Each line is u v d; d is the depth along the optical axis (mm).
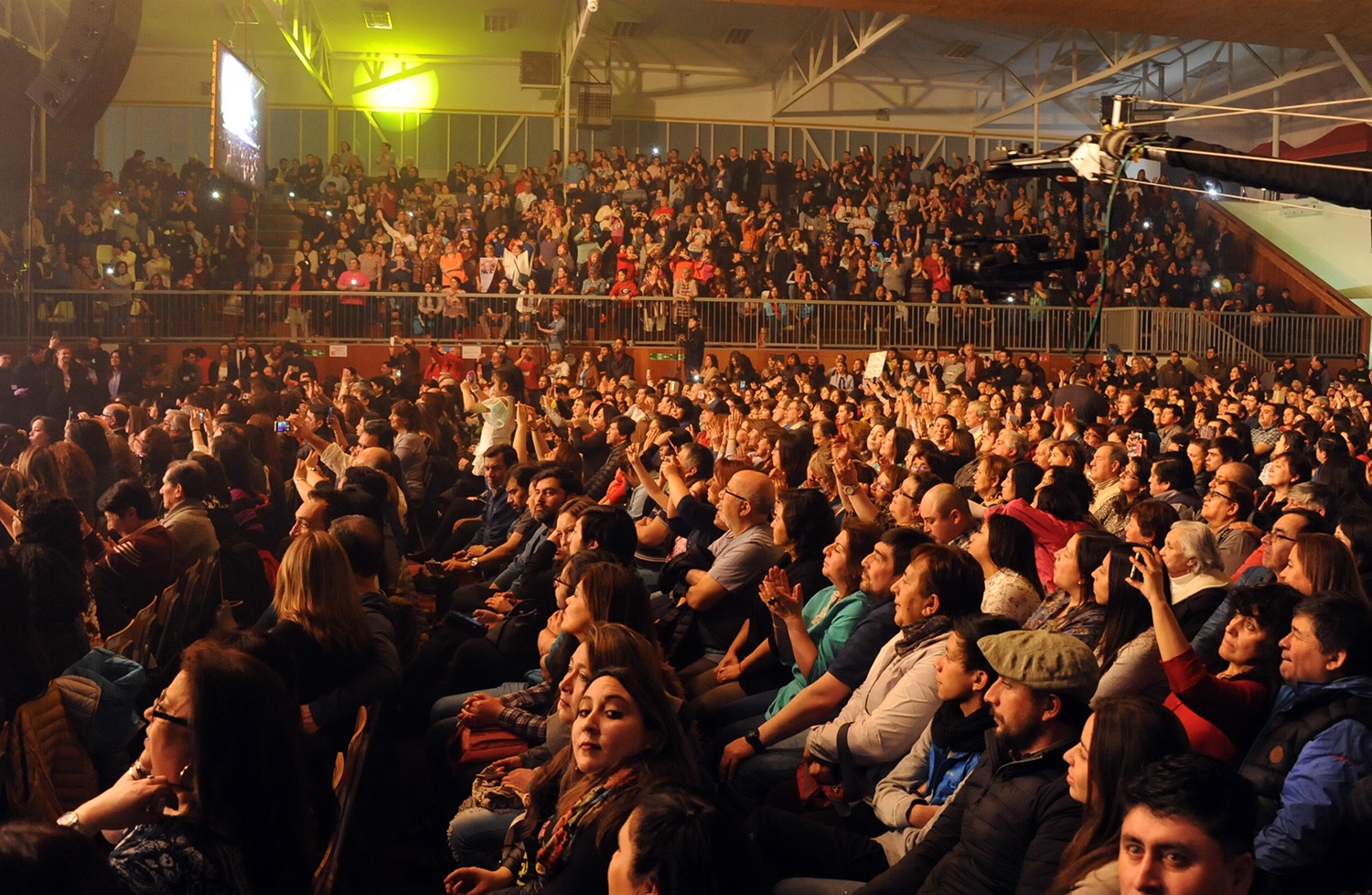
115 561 5062
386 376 16562
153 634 5008
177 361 20812
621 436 8961
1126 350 23203
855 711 3863
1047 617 4324
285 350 19484
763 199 25734
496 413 9898
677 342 21797
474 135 28453
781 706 4387
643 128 28891
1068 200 25266
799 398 13758
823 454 7152
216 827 2408
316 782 3512
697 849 1833
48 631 3676
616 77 28594
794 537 5133
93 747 3598
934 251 23312
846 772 3758
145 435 8148
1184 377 20859
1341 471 6906
